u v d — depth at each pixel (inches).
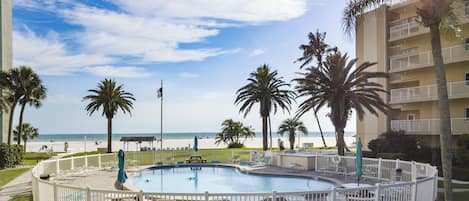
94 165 964.6
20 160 1193.4
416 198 419.8
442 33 490.0
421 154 1116.5
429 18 414.3
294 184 789.9
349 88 1068.5
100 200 372.5
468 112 1160.8
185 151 1299.2
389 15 1422.2
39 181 461.4
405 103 1336.1
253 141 3902.6
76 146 2920.8
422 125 1210.0
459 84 1145.4
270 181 837.8
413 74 1343.5
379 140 1236.5
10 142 1364.4
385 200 394.3
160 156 1213.1
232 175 948.6
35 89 1457.9
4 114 1481.3
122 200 367.6
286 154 1030.4
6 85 1364.4
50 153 1713.8
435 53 413.4
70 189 393.1
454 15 439.2
